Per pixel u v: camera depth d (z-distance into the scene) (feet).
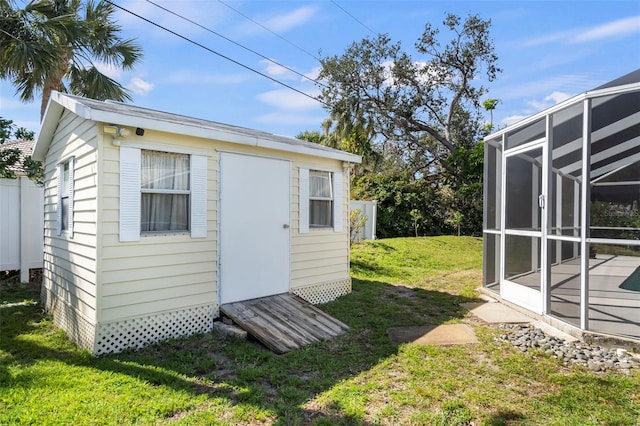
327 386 10.32
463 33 58.85
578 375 10.87
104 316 12.73
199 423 8.39
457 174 60.08
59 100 14.40
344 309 18.67
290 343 13.39
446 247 40.65
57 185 17.33
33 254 24.54
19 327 15.92
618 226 13.70
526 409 9.03
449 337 14.29
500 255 20.06
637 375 10.95
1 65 24.75
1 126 28.53
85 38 26.25
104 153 12.75
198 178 15.17
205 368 11.46
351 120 61.62
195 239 15.10
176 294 14.52
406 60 59.00
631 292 18.13
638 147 14.08
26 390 9.89
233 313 15.37
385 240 42.96
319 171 20.89
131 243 13.35
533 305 16.96
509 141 18.98
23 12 24.13
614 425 8.39
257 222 17.40
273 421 8.52
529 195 17.40
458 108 63.82
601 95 13.14
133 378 10.72
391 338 14.24
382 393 9.83
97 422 8.40
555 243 15.67
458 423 8.41
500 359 12.09
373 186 57.98
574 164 14.46
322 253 20.75
